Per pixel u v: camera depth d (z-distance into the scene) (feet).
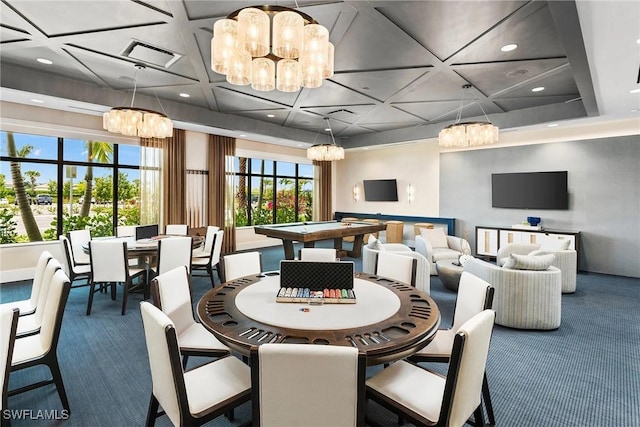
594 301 13.75
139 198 20.07
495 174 22.38
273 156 27.48
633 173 17.58
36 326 7.32
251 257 9.79
